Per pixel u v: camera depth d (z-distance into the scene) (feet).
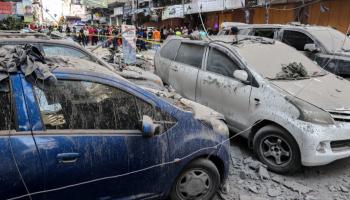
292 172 14.84
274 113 14.85
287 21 60.54
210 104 18.53
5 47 10.04
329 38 29.48
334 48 28.32
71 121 9.24
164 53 23.75
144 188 10.44
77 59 11.71
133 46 33.86
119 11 131.85
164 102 10.94
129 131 9.97
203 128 11.64
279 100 14.92
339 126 14.15
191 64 20.42
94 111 9.61
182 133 10.97
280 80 16.26
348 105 14.96
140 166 10.11
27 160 8.36
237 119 16.84
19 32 24.72
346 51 27.94
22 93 8.66
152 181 10.50
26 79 8.76
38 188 8.59
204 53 19.54
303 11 57.93
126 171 9.89
